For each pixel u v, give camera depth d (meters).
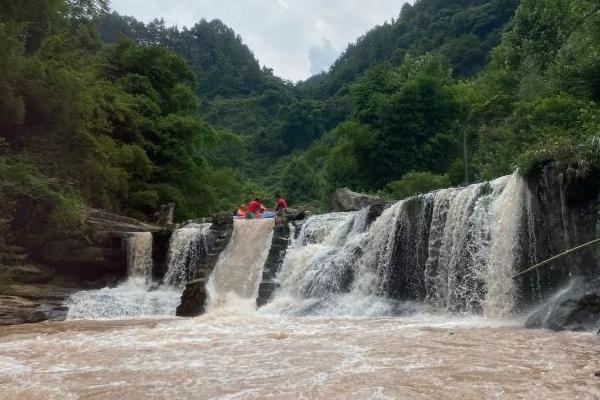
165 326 13.80
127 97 35.44
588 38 25.02
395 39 126.88
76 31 30.44
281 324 13.52
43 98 24.23
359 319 14.67
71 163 25.98
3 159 21.34
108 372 8.01
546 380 6.80
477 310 14.84
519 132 23.95
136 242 24.95
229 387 6.87
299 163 75.50
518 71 35.09
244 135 119.31
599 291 11.30
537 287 13.67
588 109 19.98
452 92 43.59
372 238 18.50
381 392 6.41
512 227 14.23
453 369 7.50
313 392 6.48
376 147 42.28
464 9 109.69
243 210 29.72
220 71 157.12
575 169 12.93
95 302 19.48
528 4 36.00
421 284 16.91
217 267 22.02
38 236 22.62
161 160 38.44
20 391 6.98
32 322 16.33
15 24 22.94
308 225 22.30
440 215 16.58
